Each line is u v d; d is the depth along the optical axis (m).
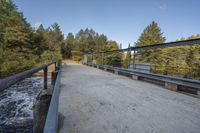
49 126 1.05
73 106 3.34
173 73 14.35
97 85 5.74
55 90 1.91
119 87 5.46
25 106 8.28
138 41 37.59
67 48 56.28
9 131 5.94
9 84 0.91
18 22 31.02
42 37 37.03
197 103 3.74
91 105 3.43
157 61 27.50
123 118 2.76
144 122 2.61
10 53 21.55
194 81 4.52
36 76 16.34
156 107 3.38
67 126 2.41
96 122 2.57
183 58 24.50
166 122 2.62
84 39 56.06
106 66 12.51
